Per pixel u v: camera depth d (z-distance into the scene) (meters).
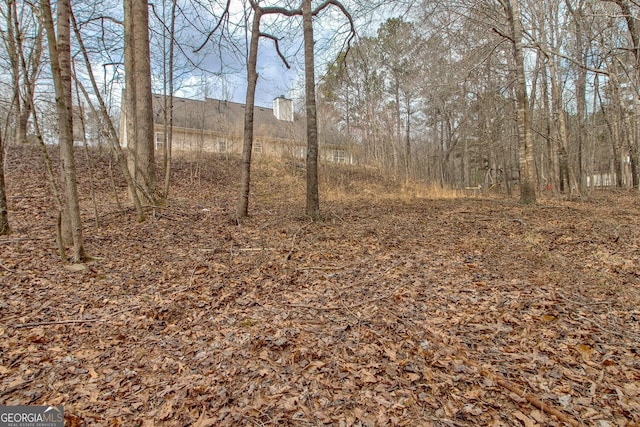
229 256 5.38
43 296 3.92
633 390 2.28
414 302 3.79
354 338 3.10
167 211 7.98
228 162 16.56
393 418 2.15
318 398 2.36
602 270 4.40
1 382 2.52
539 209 9.34
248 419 2.18
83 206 8.20
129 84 8.02
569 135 21.08
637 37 9.99
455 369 2.60
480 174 26.94
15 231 6.10
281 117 24.97
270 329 3.30
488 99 15.54
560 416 2.09
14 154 12.23
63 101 4.53
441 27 10.79
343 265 5.02
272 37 8.90
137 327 3.37
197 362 2.82
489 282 4.23
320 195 13.08
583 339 2.91
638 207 9.94
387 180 17.92
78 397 2.39
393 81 20.86
